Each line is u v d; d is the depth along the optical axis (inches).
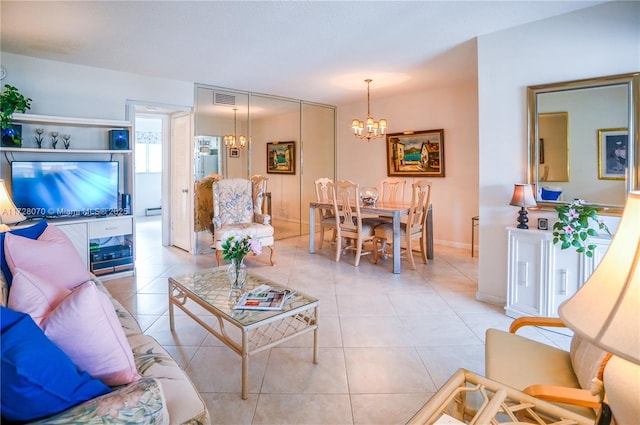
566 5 105.0
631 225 31.8
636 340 26.8
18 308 47.7
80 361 45.1
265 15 113.6
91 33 126.7
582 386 52.7
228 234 170.4
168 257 197.2
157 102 187.3
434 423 42.9
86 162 154.9
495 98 124.6
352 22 118.8
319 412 71.4
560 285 106.3
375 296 136.7
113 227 154.0
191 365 88.0
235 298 89.3
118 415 39.6
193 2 104.8
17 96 133.1
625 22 100.7
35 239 85.9
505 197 123.6
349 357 92.3
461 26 120.6
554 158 113.3
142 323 111.7
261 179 203.8
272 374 84.5
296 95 236.8
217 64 164.9
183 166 210.8
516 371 58.8
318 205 202.2
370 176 261.4
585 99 107.3
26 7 106.7
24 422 37.3
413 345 98.6
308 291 142.5
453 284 150.9
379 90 221.9
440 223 227.9
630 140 100.5
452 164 219.6
